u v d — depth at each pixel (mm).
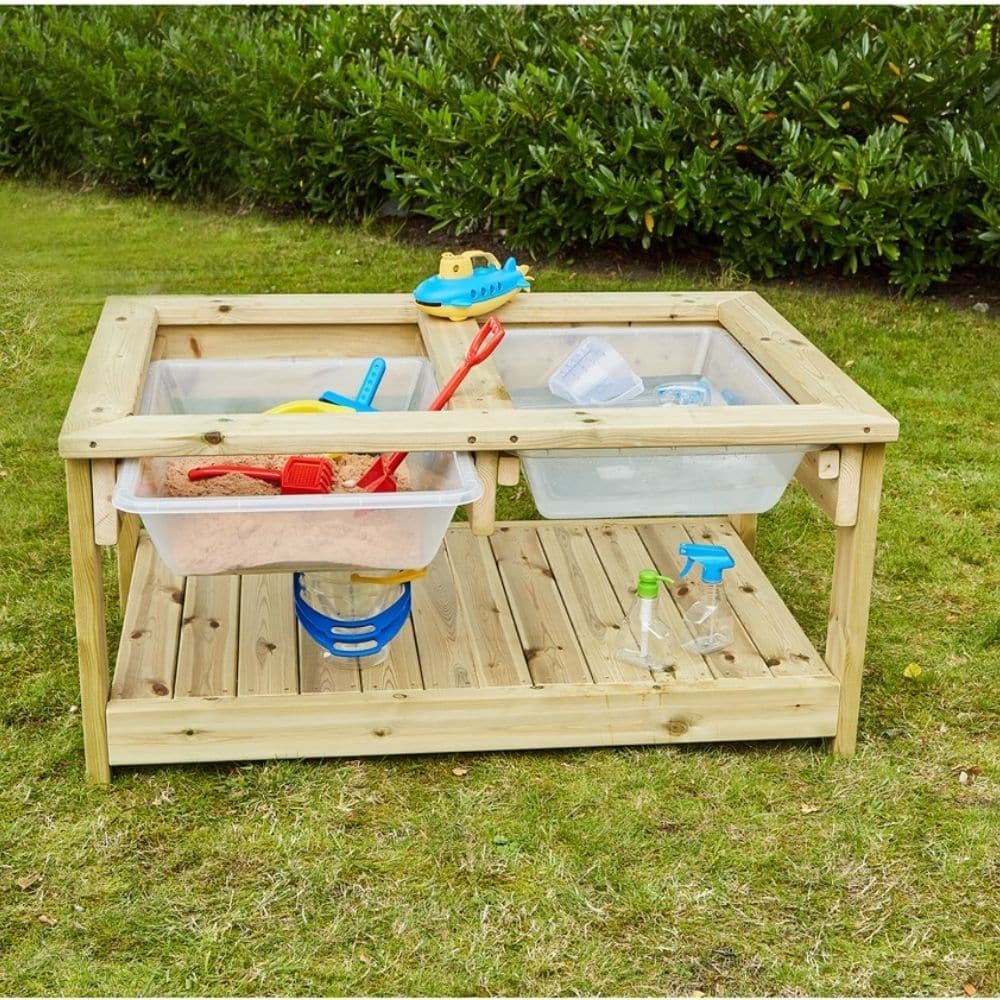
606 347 3295
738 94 5461
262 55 6320
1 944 2438
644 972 2422
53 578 3615
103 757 2820
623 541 3680
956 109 5691
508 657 3064
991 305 5586
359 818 2764
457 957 2436
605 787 2871
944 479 4270
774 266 5832
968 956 2479
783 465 2840
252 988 2363
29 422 4492
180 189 6734
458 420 2672
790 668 3037
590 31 6016
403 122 5898
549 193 5875
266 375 3285
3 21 6953
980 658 3377
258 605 3273
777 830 2766
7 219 6352
